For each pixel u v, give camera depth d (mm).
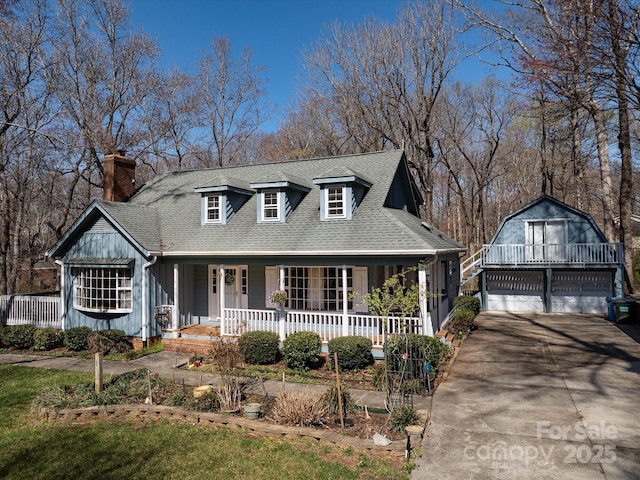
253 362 12844
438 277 15312
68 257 16688
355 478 6211
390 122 32688
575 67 14766
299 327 15320
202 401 8859
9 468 6750
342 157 18531
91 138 23906
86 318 16141
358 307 14922
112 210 15859
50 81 23359
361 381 11039
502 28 19297
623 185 21375
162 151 32500
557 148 36344
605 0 13141
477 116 37344
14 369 12836
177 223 17094
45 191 31625
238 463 6730
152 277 15383
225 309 14758
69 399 9234
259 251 14102
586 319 19203
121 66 28312
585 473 6188
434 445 7156
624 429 7578
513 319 19578
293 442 7383
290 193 15945
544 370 11281
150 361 13492
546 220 21500
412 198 19609
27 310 17812
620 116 21000
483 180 38094
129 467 6684
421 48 30531
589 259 20281
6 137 23203
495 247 21797
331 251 13258
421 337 11180
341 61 33219
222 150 39375
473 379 10680
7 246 22812
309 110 39031
